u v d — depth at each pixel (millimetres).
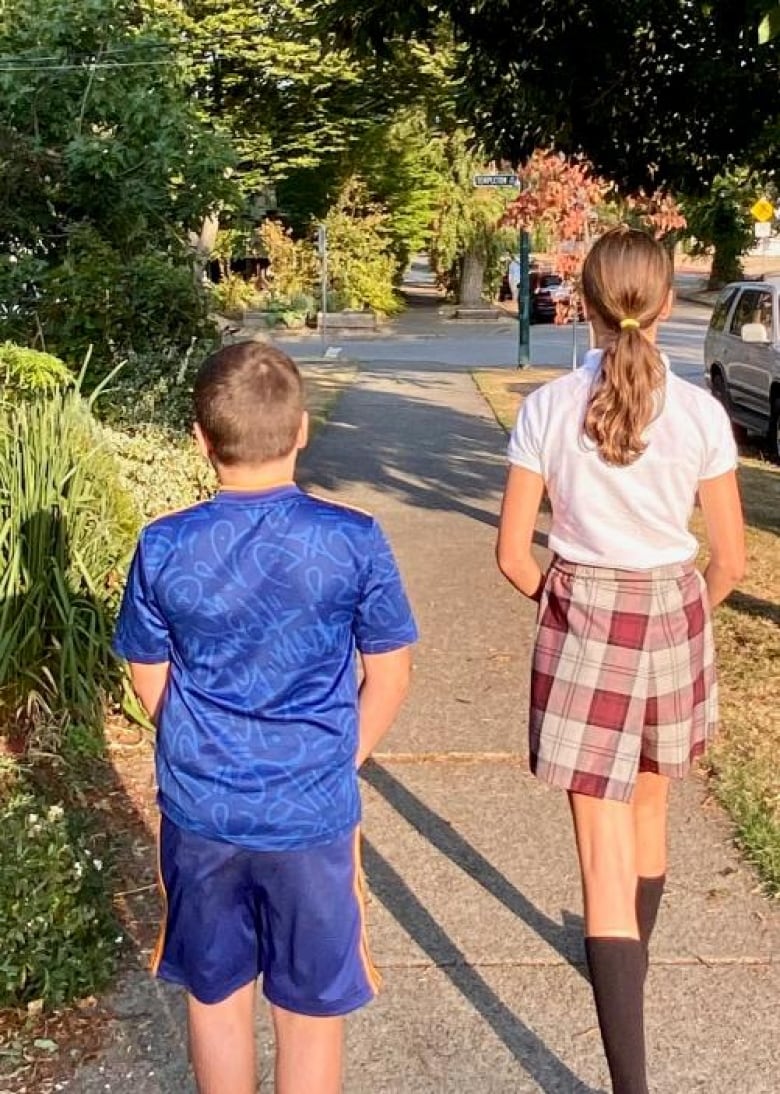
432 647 6367
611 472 2732
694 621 2836
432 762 4867
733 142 8266
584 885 2836
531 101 7992
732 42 7312
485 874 3977
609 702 2773
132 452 6617
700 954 3494
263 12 27922
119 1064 3020
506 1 7305
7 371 5566
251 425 2377
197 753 2355
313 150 31422
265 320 34281
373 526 2434
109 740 4938
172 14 26141
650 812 3051
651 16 7391
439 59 26359
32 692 4879
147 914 3713
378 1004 3277
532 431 2844
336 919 2414
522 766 4832
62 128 9602
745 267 56312
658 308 2807
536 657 2885
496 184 22000
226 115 28906
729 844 4125
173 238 9984
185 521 2396
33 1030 3141
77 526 5168
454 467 12023
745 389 13938
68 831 3820
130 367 8133
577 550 2812
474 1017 3230
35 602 4977
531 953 3525
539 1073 3018
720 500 2838
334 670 2402
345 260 36781
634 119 8203
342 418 15727
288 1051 2496
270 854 2352
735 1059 3053
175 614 2354
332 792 2387
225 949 2428
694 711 2857
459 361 25938
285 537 2352
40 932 3295
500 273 41312
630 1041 2707
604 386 2709
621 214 22047
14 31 9859
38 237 9414
